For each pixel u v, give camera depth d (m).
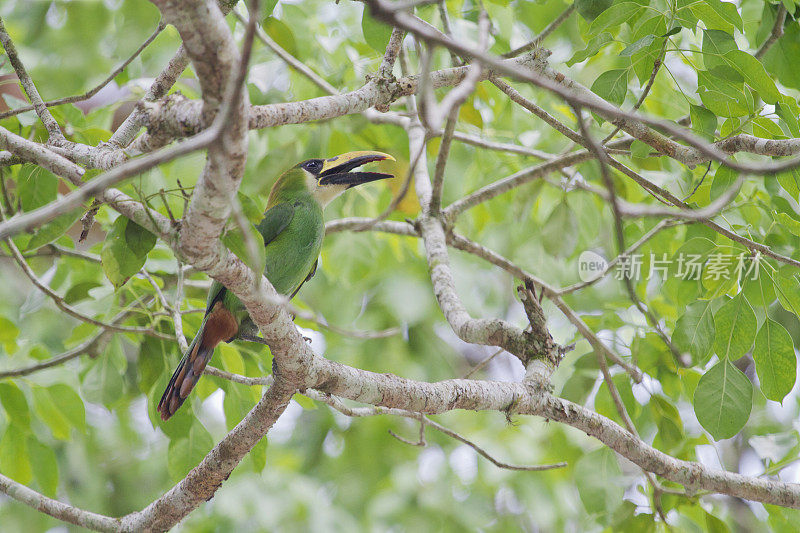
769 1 7.92
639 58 6.78
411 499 13.35
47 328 12.75
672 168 10.17
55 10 13.05
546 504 13.01
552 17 11.17
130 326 8.91
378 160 9.40
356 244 11.80
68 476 13.38
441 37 3.45
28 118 8.42
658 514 8.16
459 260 14.48
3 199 8.29
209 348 7.32
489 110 12.02
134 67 10.62
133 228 5.69
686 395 9.09
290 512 13.12
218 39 4.01
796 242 8.38
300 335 5.87
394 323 14.45
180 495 6.91
